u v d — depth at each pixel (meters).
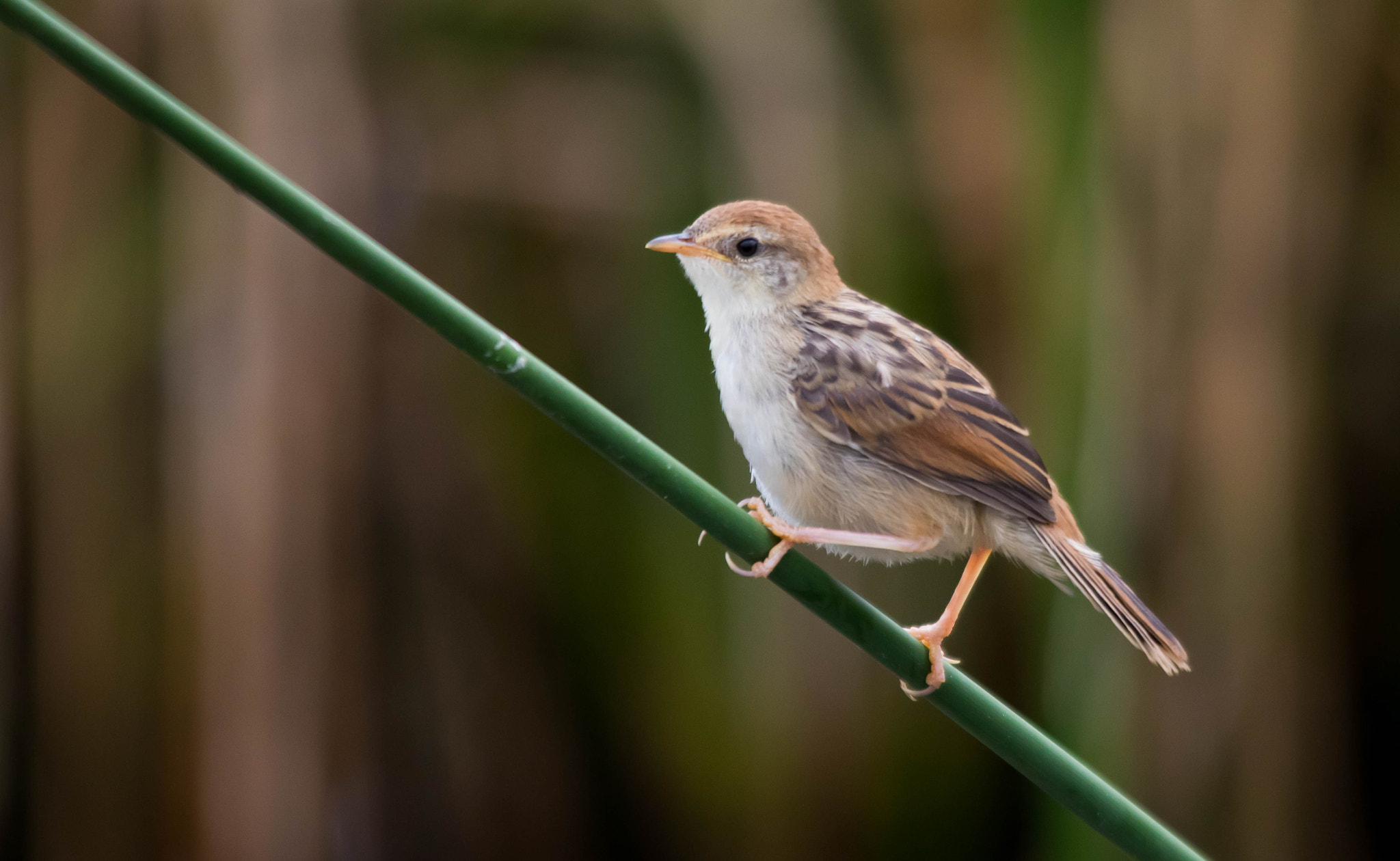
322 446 9.89
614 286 12.27
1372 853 12.55
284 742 9.51
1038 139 10.53
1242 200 10.22
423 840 11.33
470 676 11.84
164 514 9.88
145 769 10.29
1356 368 12.97
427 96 12.34
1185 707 9.91
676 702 11.29
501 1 12.71
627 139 12.34
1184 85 10.27
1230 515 10.03
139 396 10.61
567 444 12.41
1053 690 10.01
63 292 10.57
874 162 11.98
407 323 11.90
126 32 10.42
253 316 9.76
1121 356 10.09
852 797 10.73
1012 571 11.57
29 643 10.51
